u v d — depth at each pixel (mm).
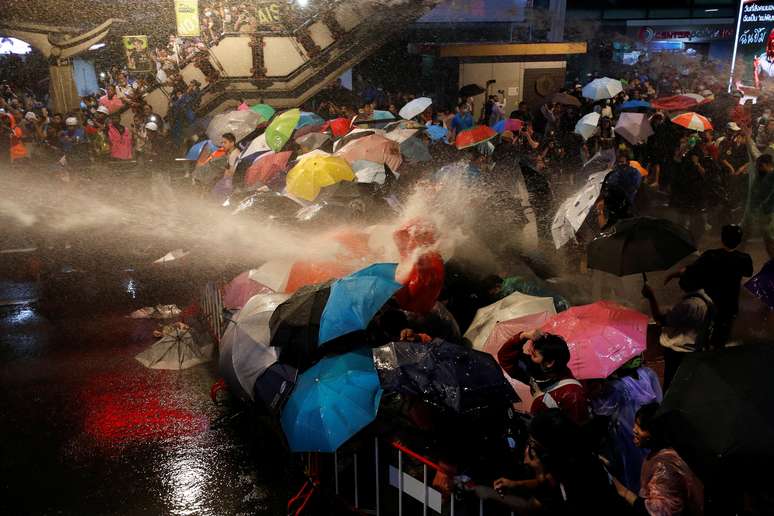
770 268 6238
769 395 3115
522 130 15305
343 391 4414
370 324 5277
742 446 2953
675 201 11430
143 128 16922
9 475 6078
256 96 20141
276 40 19828
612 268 5863
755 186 9805
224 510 5598
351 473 5273
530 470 3822
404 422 4609
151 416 6996
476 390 4188
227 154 11844
